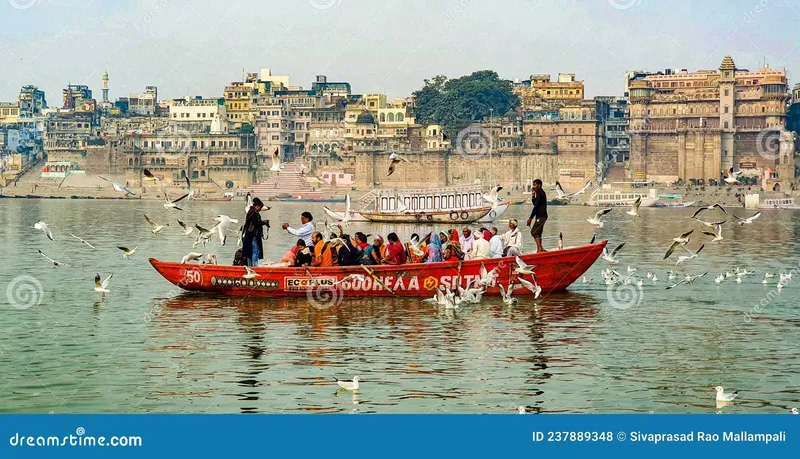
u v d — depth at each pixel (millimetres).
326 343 29703
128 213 138375
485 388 24781
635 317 34062
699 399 23953
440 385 25016
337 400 23766
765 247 69750
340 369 26562
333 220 125500
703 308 35938
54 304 36812
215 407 23281
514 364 27109
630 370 26547
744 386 25016
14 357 27953
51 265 51500
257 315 34250
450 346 29344
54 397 24094
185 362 27344
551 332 31438
